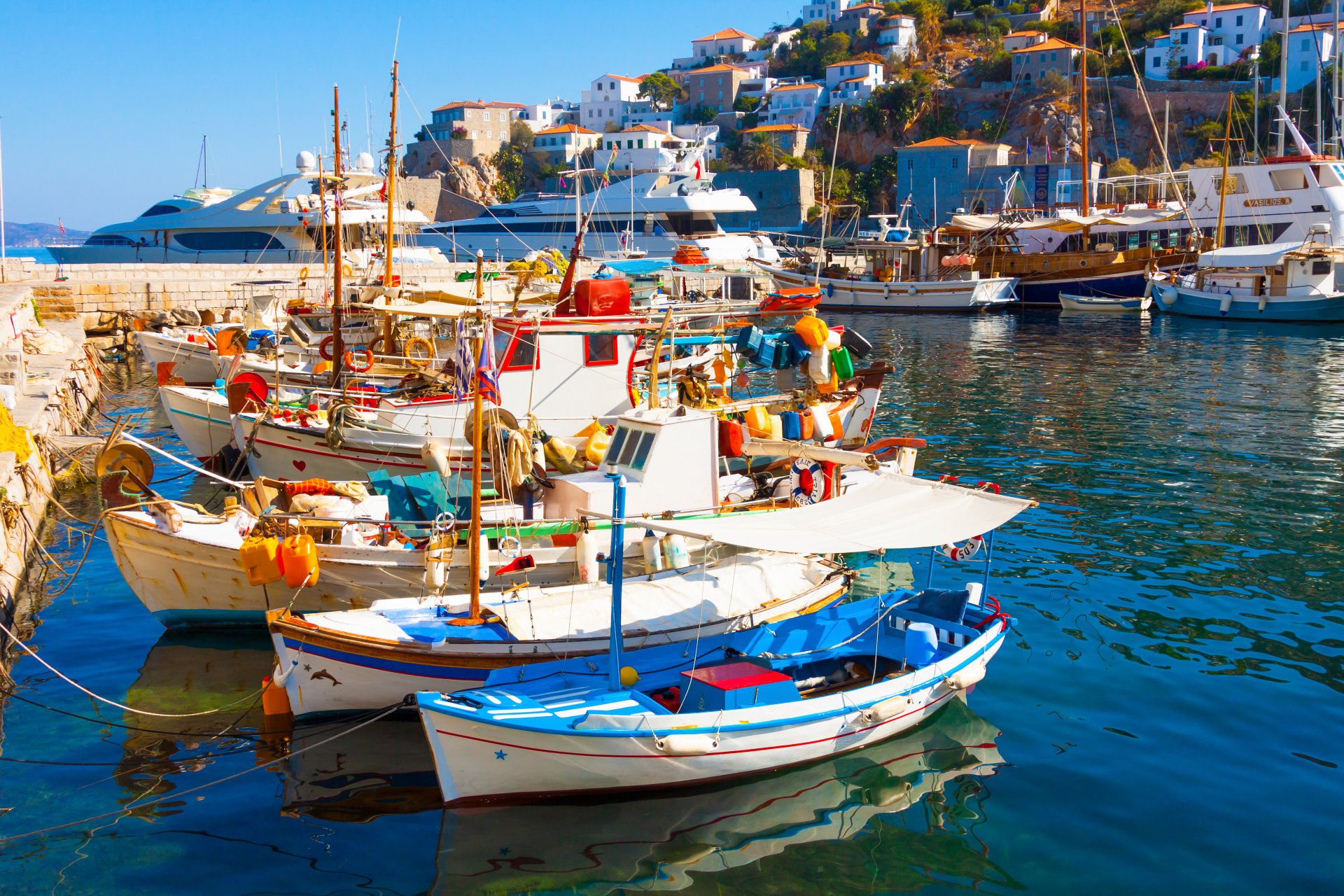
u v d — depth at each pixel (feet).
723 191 224.12
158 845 29.78
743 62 547.49
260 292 151.43
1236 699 38.52
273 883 27.99
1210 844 29.53
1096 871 28.40
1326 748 34.88
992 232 209.87
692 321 78.48
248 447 63.21
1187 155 364.99
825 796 32.40
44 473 64.90
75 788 32.99
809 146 440.45
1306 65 352.49
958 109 421.18
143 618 47.93
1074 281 199.11
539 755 30.63
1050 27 454.40
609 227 221.05
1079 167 342.44
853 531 33.63
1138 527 59.52
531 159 445.78
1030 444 81.82
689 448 44.78
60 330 133.80
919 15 487.61
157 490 71.56
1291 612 46.83
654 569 42.14
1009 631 45.27
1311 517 60.75
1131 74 406.21
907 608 41.16
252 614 45.11
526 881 28.07
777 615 41.24
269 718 37.32
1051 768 33.91
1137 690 39.47
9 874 28.27
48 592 51.29
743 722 31.91
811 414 58.13
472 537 37.55
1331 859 28.66
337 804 32.04
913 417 94.63
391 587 43.24
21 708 38.63
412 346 76.28
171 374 82.94
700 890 27.66
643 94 515.91
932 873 28.37
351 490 48.57
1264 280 169.78
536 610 38.34
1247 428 86.22
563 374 59.77
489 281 66.90
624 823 30.89
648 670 36.11
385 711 37.01
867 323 181.37
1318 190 188.24
